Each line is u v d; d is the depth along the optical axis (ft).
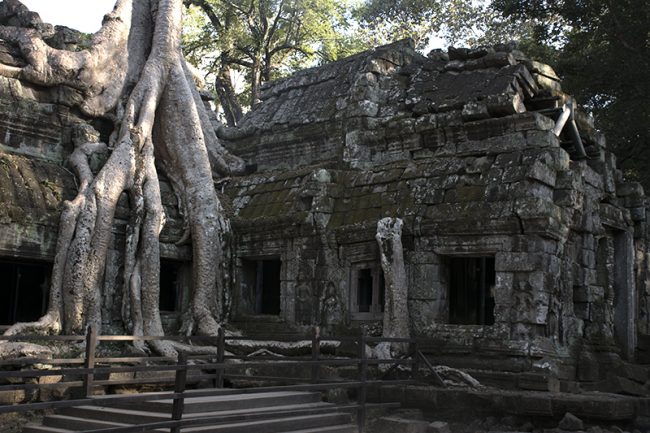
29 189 40.09
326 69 60.59
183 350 41.34
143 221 43.32
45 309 41.47
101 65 46.34
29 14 44.75
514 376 36.27
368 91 50.52
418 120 45.73
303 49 98.68
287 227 46.60
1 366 33.12
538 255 37.83
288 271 46.78
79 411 29.53
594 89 75.31
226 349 42.55
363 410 30.58
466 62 48.44
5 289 40.24
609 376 39.78
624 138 74.84
